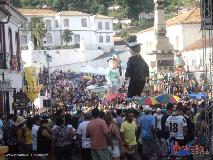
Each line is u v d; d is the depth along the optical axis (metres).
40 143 21.83
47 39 154.88
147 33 99.88
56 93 69.75
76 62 129.00
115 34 163.88
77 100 61.47
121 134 21.39
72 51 129.38
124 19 172.62
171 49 51.31
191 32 88.94
